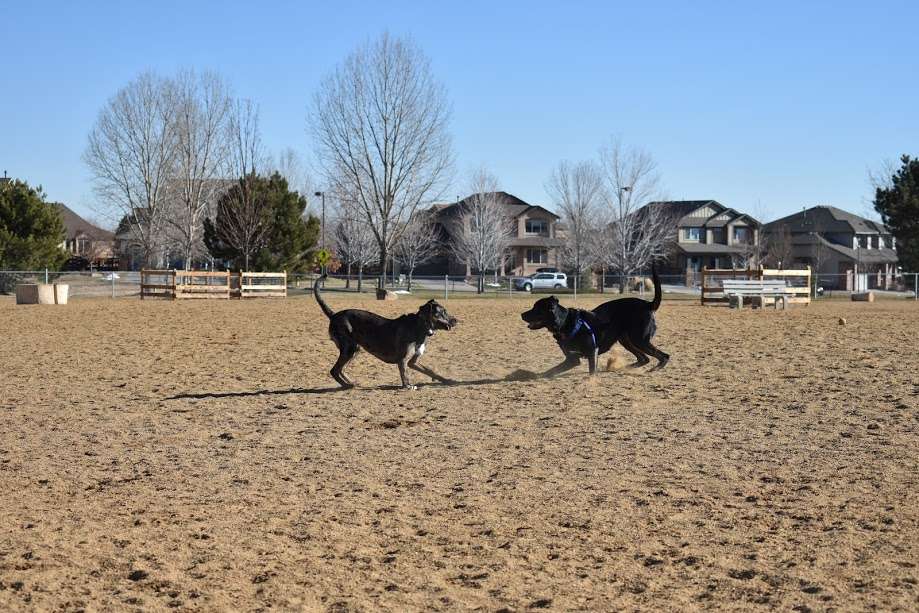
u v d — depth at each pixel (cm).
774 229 9294
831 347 1917
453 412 1205
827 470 880
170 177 6488
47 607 572
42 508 786
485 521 738
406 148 5553
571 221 7625
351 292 5641
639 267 7050
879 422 1102
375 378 1529
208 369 1661
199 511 774
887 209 6644
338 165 5606
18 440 1062
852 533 692
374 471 905
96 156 6519
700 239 9038
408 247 7275
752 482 843
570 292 6397
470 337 2191
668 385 1395
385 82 5475
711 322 2744
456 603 574
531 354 1830
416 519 746
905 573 610
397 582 610
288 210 5975
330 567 639
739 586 595
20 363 1752
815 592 581
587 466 910
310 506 786
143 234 6481
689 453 959
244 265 5844
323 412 1221
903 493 796
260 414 1213
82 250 10488
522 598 580
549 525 726
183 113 6316
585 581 608
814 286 5562
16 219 5569
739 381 1430
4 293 5053
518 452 976
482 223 7538
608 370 1563
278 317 2973
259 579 617
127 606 573
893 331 2347
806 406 1212
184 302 4066
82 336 2288
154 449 1012
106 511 777
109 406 1284
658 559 647
